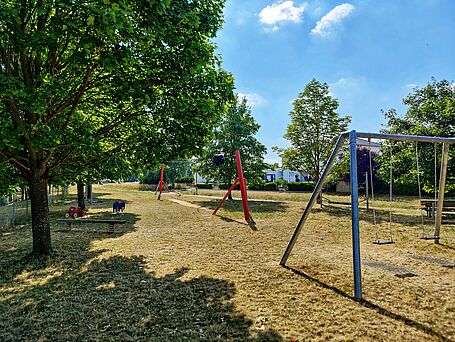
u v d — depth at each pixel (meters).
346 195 28.69
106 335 3.64
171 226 11.62
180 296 4.75
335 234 9.70
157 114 6.94
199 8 6.55
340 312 4.13
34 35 4.69
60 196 28.23
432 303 4.41
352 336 3.51
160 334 3.63
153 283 5.35
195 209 17.69
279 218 13.35
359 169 22.83
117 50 5.14
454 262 6.52
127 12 4.51
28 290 5.15
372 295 4.71
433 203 13.05
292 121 19.81
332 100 18.94
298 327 3.74
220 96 7.00
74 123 7.91
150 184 51.25
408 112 15.52
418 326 3.74
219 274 5.76
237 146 22.73
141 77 6.48
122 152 7.68
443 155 7.74
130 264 6.51
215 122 7.12
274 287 5.07
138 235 9.80
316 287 5.05
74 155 7.32
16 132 5.25
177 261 6.68
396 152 15.09
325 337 3.50
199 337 3.55
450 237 9.19
